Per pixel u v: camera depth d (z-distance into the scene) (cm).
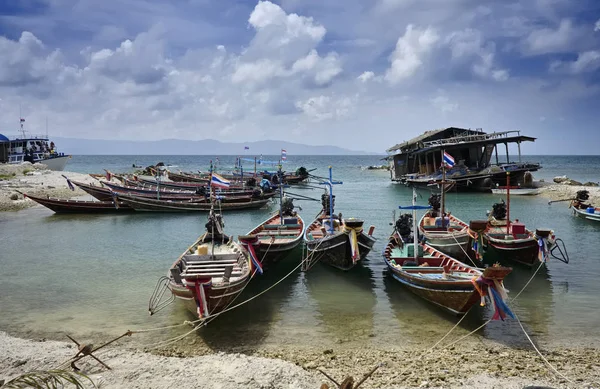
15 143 7788
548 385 1002
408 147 6419
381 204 4441
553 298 1647
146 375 1045
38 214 3841
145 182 5303
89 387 989
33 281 1870
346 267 1961
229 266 1468
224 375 1045
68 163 15900
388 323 1425
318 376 1060
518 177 5288
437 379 1038
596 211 3262
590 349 1223
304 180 7150
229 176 6750
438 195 2891
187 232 3077
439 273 1678
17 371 1068
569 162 16725
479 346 1248
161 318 1469
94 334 1339
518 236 2173
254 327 1400
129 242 2716
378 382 1027
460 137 5297
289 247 2048
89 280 1886
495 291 1290
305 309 1556
